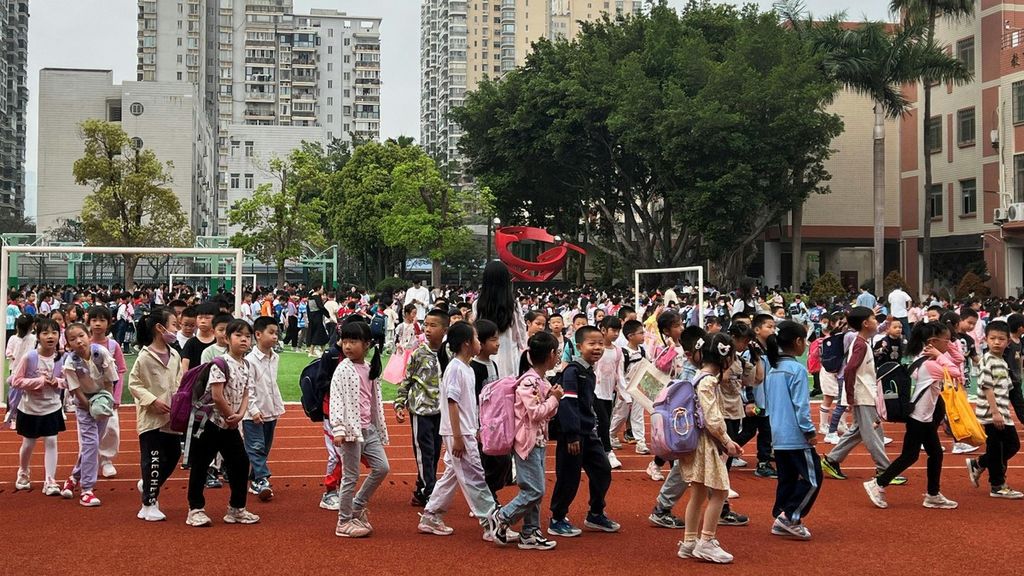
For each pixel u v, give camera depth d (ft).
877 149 128.06
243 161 327.06
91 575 23.00
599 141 151.74
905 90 168.04
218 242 190.19
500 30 518.37
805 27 143.95
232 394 28.07
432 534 27.25
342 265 260.01
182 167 238.48
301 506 31.24
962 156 154.51
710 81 131.54
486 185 168.86
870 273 212.64
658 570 23.54
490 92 166.40
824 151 137.39
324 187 214.48
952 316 50.11
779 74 128.26
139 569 23.52
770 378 27.40
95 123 156.46
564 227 186.60
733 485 35.37
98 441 31.68
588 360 27.22
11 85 398.01
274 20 454.81
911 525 28.63
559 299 104.78
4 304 55.52
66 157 236.22
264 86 441.27
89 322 33.01
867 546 25.99
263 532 27.43
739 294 95.96
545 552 25.31
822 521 29.22
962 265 157.28
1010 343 40.32
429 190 169.17
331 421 26.35
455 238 166.61
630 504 31.86
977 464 33.91
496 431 25.29
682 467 24.76
